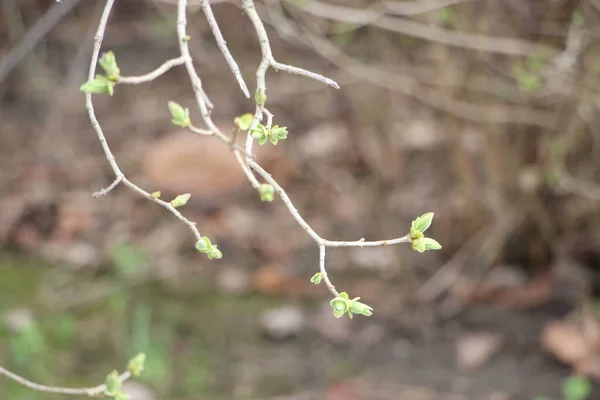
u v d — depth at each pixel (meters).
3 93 4.29
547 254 3.05
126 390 2.59
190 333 2.92
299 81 3.82
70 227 3.46
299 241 3.35
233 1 2.47
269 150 3.61
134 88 4.44
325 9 2.51
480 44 2.57
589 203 2.88
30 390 2.54
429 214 1.14
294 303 3.05
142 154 3.90
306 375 2.75
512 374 2.72
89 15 4.47
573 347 2.70
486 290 3.01
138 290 3.12
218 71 4.13
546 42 2.66
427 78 2.94
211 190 3.56
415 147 3.22
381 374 2.75
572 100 2.63
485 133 2.87
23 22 4.23
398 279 3.10
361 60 3.07
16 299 3.03
